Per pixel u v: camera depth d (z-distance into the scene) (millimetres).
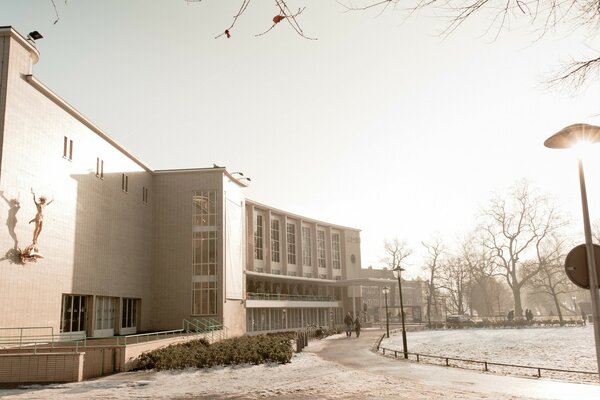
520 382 14117
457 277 87188
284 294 58844
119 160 35438
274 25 3934
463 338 42094
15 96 23062
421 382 14656
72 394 14273
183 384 16062
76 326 28469
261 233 60094
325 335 46562
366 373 17359
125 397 13508
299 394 13305
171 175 42500
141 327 37969
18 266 22609
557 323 59062
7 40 22891
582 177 7461
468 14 4332
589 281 6824
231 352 21984
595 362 23000
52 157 26188
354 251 78812
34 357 17438
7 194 22047
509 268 73312
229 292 41812
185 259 41000
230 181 44688
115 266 33812
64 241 27047
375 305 94125
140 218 39031
